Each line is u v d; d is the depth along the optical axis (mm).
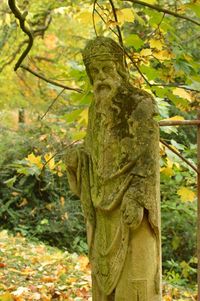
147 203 3975
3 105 12898
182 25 9352
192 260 9328
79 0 5652
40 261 7879
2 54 11234
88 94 5090
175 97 5160
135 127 4070
